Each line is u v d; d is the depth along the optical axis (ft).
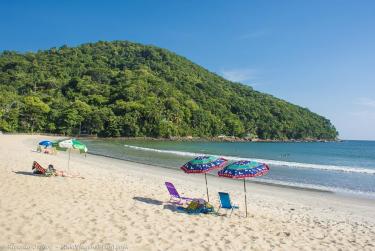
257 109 566.77
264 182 75.41
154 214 35.06
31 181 46.42
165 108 416.67
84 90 464.24
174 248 25.58
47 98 414.00
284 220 38.73
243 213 40.34
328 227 37.17
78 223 29.22
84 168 73.41
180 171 87.10
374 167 131.23
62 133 352.28
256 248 27.27
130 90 432.66
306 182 78.84
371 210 50.34
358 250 29.12
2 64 591.78
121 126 364.99
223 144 367.66
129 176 67.82
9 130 317.83
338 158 189.88
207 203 38.93
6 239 23.97
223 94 588.91
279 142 531.50
